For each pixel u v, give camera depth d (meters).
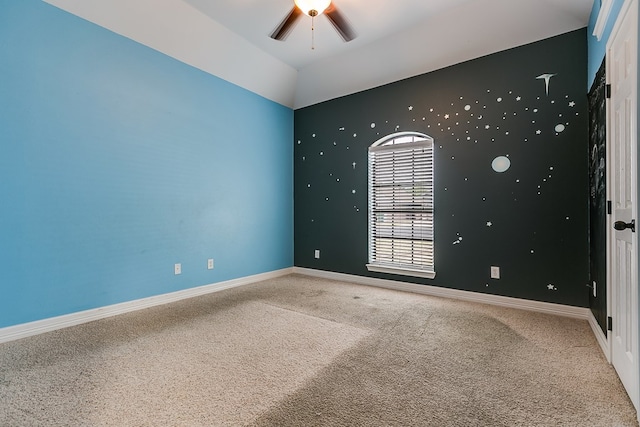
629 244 1.51
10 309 2.19
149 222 2.98
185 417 1.35
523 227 2.86
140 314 2.74
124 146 2.79
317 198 4.38
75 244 2.50
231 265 3.75
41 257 2.32
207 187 3.49
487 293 3.05
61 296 2.42
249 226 3.98
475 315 2.69
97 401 1.47
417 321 2.55
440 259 3.34
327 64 3.84
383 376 1.69
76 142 2.50
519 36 2.80
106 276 2.68
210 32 3.13
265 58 3.70
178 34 3.01
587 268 2.56
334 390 1.56
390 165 3.74
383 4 2.71
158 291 3.05
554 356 1.92
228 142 3.71
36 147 2.29
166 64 3.09
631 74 1.47
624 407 1.41
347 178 4.07
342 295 3.36
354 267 4.01
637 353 1.33
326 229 4.29
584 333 2.28
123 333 2.30
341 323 2.51
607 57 1.88
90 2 2.48
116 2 2.57
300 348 2.04
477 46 3.00
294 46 3.47
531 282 2.82
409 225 3.60
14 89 2.19
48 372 1.73
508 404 1.44
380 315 2.70
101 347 2.06
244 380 1.65
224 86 3.65
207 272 3.49
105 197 2.67
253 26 3.12
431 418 1.35
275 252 4.35
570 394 1.51
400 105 3.61
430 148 3.44
